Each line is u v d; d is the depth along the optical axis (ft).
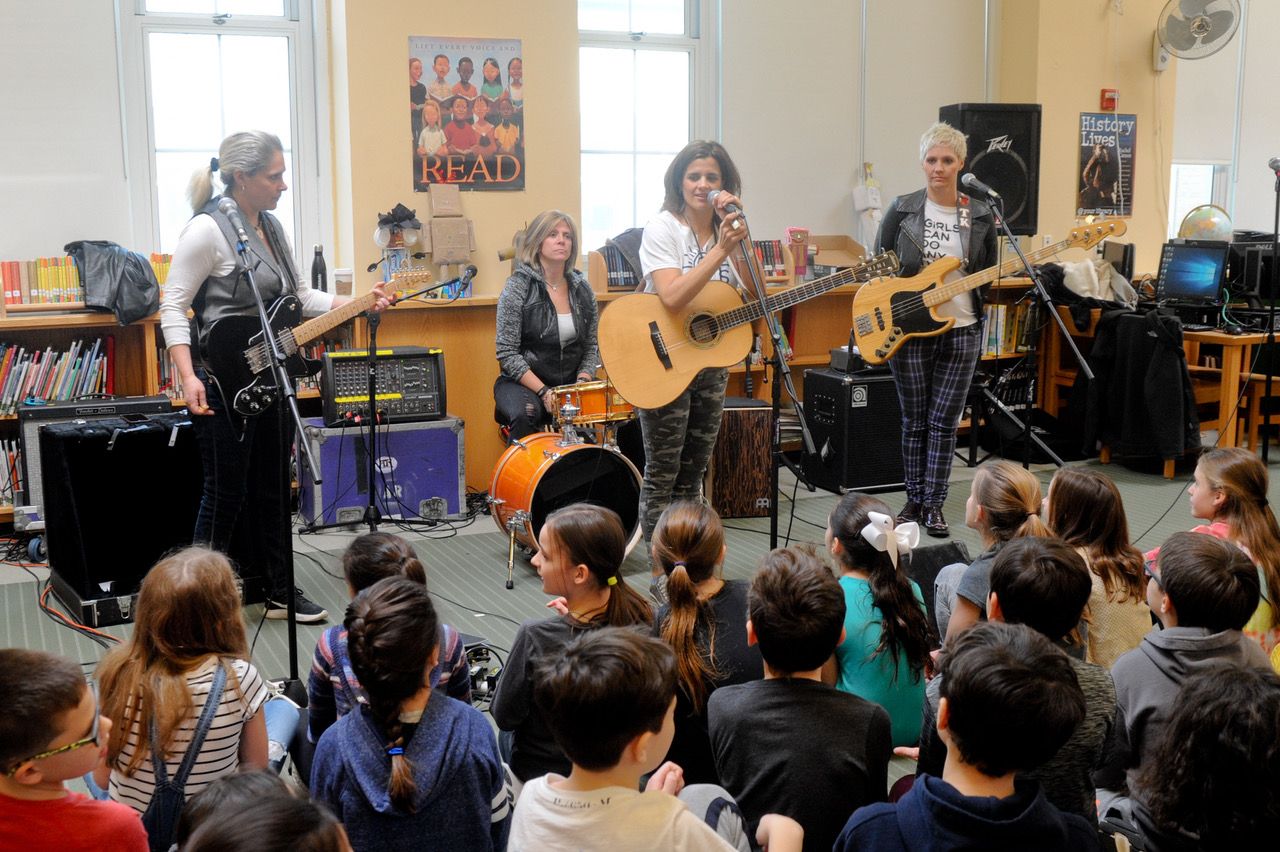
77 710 5.08
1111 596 8.64
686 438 13.91
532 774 7.54
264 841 3.55
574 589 7.63
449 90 17.79
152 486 13.05
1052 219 22.71
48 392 16.02
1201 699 5.40
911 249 15.81
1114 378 20.15
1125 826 6.91
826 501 18.51
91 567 12.84
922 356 16.06
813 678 6.53
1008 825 4.66
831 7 21.43
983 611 8.60
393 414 16.87
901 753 8.49
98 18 16.84
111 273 15.89
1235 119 26.61
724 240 12.20
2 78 16.25
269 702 8.86
